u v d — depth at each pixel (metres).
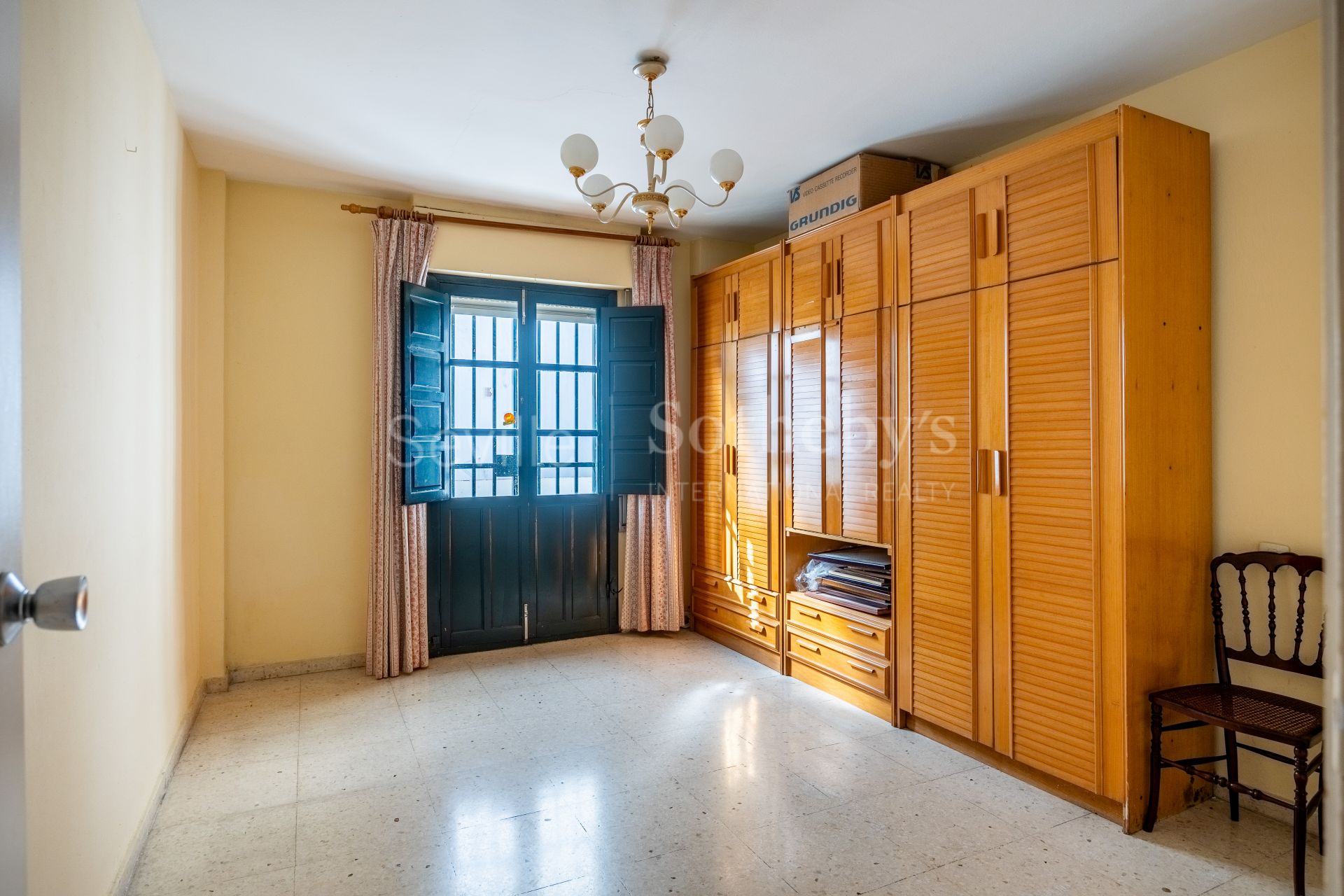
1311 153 2.41
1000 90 2.91
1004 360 2.83
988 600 2.88
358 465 4.18
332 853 2.29
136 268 2.33
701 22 2.43
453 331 4.48
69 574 1.68
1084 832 2.42
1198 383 2.62
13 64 0.85
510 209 4.46
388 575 4.00
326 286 4.11
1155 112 2.85
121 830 2.10
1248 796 2.51
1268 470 2.52
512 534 4.61
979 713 2.91
